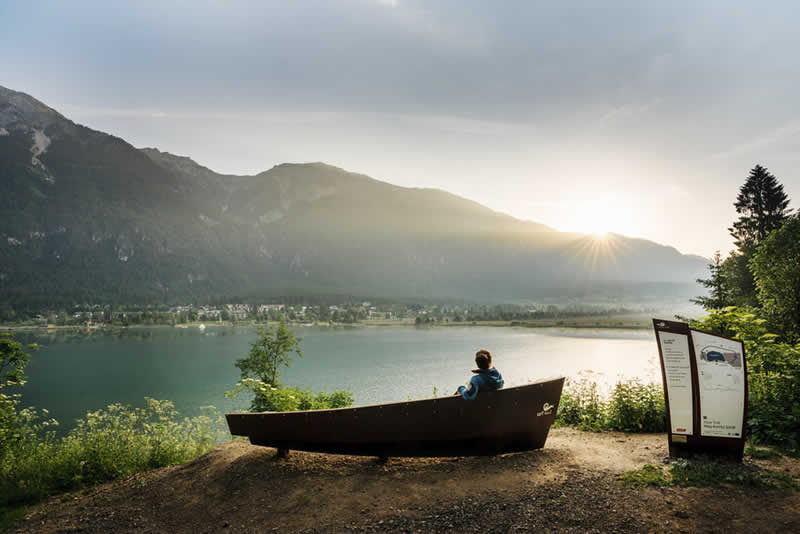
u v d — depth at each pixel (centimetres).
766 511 426
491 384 611
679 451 573
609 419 835
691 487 484
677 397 580
